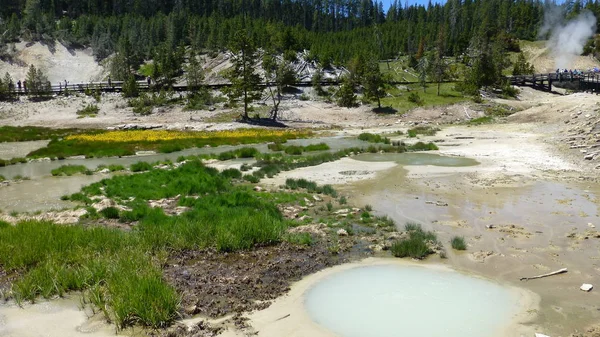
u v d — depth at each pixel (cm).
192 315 823
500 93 7475
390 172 2334
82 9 14388
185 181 2014
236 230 1248
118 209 1638
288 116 6244
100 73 10406
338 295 903
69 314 834
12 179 2458
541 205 1580
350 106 6756
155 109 6612
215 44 10612
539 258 1078
